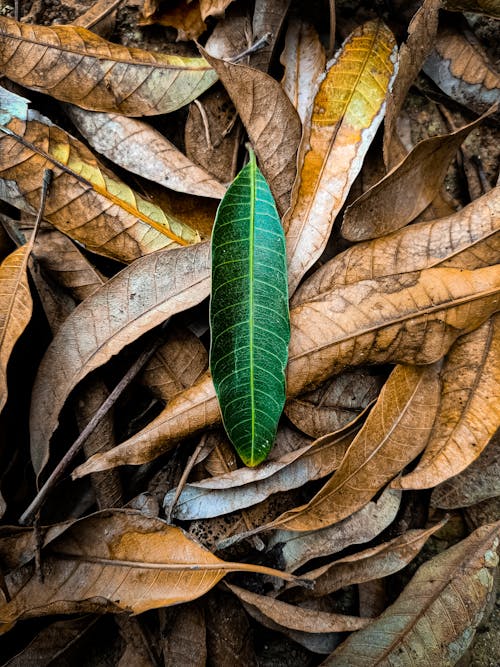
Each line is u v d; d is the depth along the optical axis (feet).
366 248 1.03
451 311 0.97
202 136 1.11
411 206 1.04
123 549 0.98
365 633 1.04
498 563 1.14
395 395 1.01
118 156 1.06
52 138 1.01
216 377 0.92
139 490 1.09
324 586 1.07
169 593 0.96
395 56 1.04
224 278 0.90
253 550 1.06
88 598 0.96
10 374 1.06
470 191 1.18
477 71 1.13
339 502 1.01
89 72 1.04
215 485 1.02
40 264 1.04
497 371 1.00
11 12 1.21
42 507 1.07
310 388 0.99
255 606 1.08
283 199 1.05
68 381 0.98
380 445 1.01
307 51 1.12
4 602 0.95
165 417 0.97
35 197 1.01
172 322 1.04
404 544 1.06
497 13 1.05
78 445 0.99
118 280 0.98
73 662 1.08
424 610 1.03
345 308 0.97
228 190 0.90
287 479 1.04
